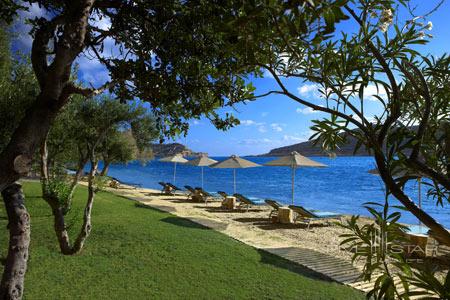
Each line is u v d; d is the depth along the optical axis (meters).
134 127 7.77
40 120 1.68
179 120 3.42
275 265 6.82
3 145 4.15
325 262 7.19
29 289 5.36
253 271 6.39
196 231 9.42
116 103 6.38
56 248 7.11
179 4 2.31
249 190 28.72
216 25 1.29
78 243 4.45
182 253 7.22
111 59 2.69
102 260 6.70
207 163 19.50
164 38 2.55
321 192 26.45
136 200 16.17
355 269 6.72
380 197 22.92
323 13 0.92
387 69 1.22
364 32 1.25
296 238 9.77
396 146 1.20
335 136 1.38
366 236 1.33
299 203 20.53
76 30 1.65
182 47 2.52
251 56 1.27
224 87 2.54
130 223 9.54
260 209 15.41
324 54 1.29
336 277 6.24
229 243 8.36
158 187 31.64
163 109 3.38
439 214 15.99
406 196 1.17
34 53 2.07
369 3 1.27
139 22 2.62
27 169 1.64
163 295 5.35
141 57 2.61
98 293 5.38
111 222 9.48
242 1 1.17
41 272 5.98
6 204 2.45
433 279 1.13
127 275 6.08
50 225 8.74
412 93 1.43
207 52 2.46
